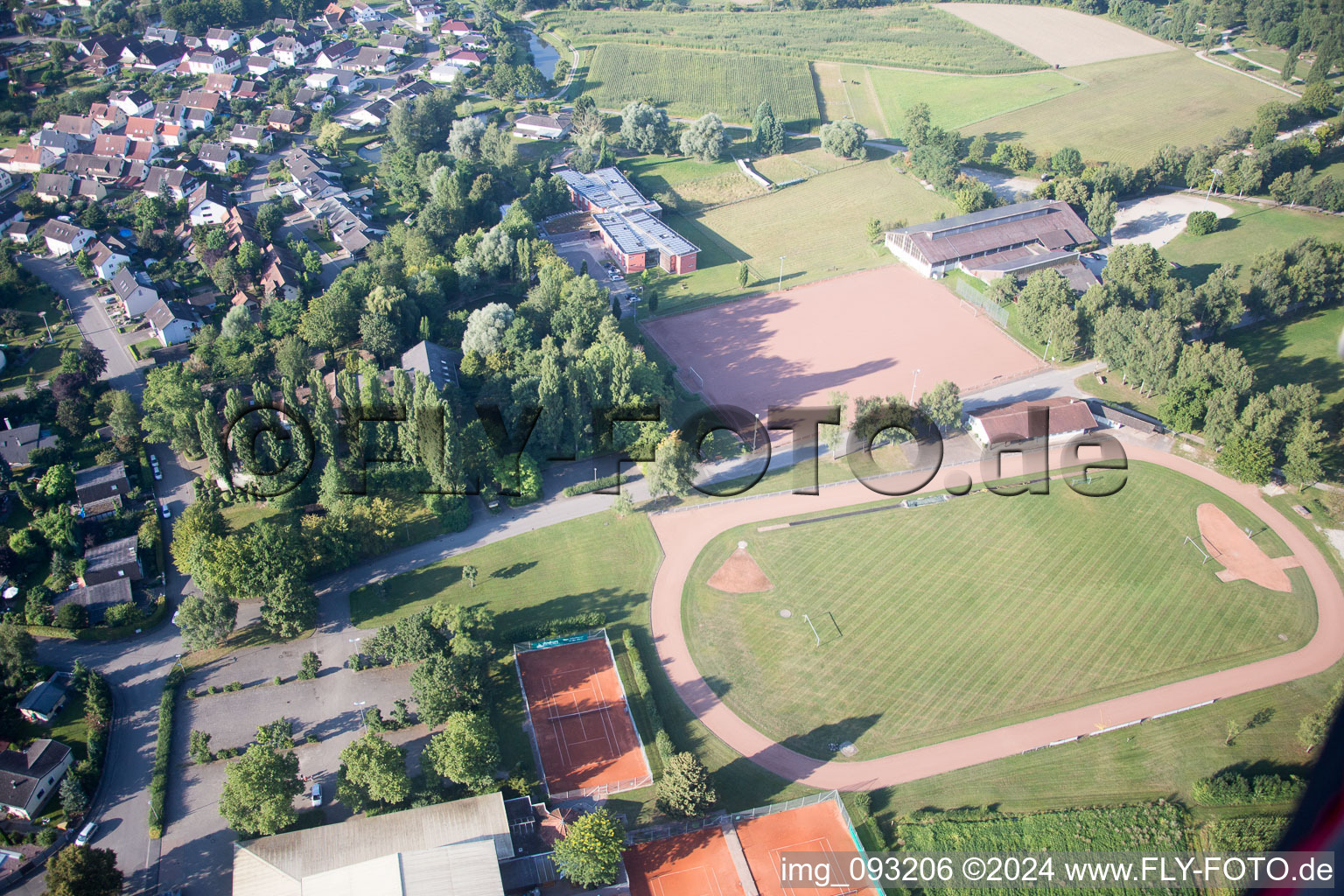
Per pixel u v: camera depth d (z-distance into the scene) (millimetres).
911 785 135750
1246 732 141875
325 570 169750
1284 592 166625
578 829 119375
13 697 144250
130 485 187125
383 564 173375
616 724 144000
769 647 157500
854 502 188375
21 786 129500
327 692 148125
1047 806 132625
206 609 151000
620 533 181500
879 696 148625
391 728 141375
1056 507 185875
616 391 199000
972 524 182250
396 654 148875
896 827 130125
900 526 182125
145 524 177750
